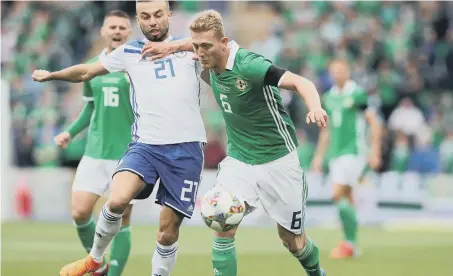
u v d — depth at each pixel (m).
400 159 53.50
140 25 20.12
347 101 34.44
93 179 23.98
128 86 23.94
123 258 23.78
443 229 47.97
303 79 18.09
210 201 19.20
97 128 24.22
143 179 19.23
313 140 54.44
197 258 33.12
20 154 56.53
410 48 61.41
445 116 57.16
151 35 20.06
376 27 63.09
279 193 20.06
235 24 66.00
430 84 59.06
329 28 63.78
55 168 54.94
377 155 35.00
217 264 20.00
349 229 33.53
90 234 24.20
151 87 19.83
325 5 65.62
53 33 66.25
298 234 20.52
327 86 58.59
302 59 61.09
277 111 19.66
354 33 62.12
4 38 66.81
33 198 52.91
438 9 63.47
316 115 17.06
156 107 19.73
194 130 19.94
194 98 20.03
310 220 50.22
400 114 57.00
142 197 19.84
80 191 23.91
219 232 19.98
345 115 34.50
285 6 66.50
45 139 56.03
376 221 50.56
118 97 23.97
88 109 24.91
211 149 54.22
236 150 20.28
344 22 64.06
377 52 60.78
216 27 18.64
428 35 61.91
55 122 56.78
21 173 53.00
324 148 37.03
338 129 34.53
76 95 57.88
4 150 52.47
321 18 64.81
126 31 24.16
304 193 20.45
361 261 31.98
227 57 18.98
